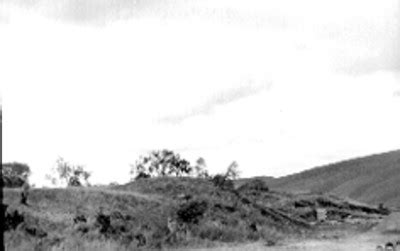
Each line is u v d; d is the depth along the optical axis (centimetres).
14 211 2978
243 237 4053
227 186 5850
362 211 8925
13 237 2705
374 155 18538
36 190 3734
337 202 8938
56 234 2995
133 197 4241
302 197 8831
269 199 8194
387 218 4638
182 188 5438
